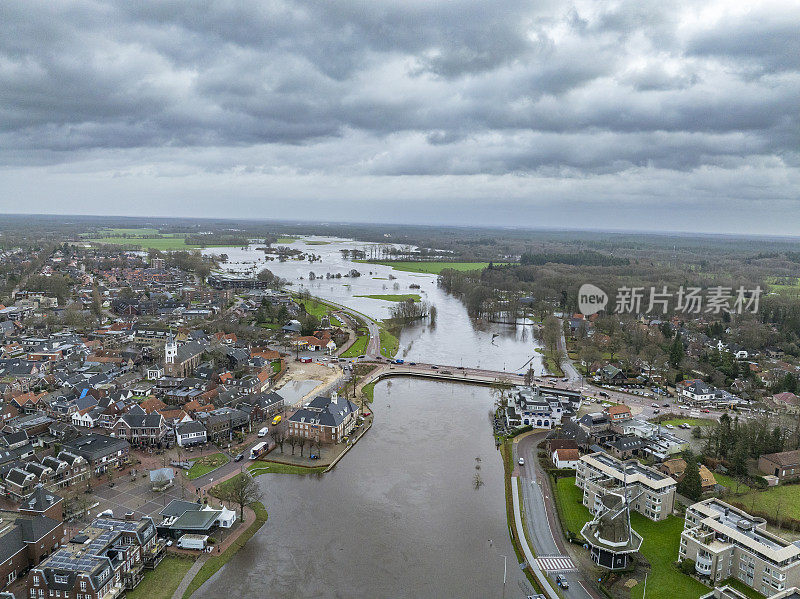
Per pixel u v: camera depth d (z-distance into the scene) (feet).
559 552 517.96
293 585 461.37
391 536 537.24
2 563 445.78
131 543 476.13
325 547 516.73
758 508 605.73
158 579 468.75
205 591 453.58
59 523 507.30
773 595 433.48
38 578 425.69
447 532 547.08
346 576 474.49
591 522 547.90
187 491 613.93
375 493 624.59
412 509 590.14
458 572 483.92
